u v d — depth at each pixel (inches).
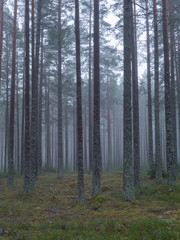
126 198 413.4
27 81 542.0
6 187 631.2
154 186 504.1
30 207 419.2
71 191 593.3
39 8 702.5
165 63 495.5
